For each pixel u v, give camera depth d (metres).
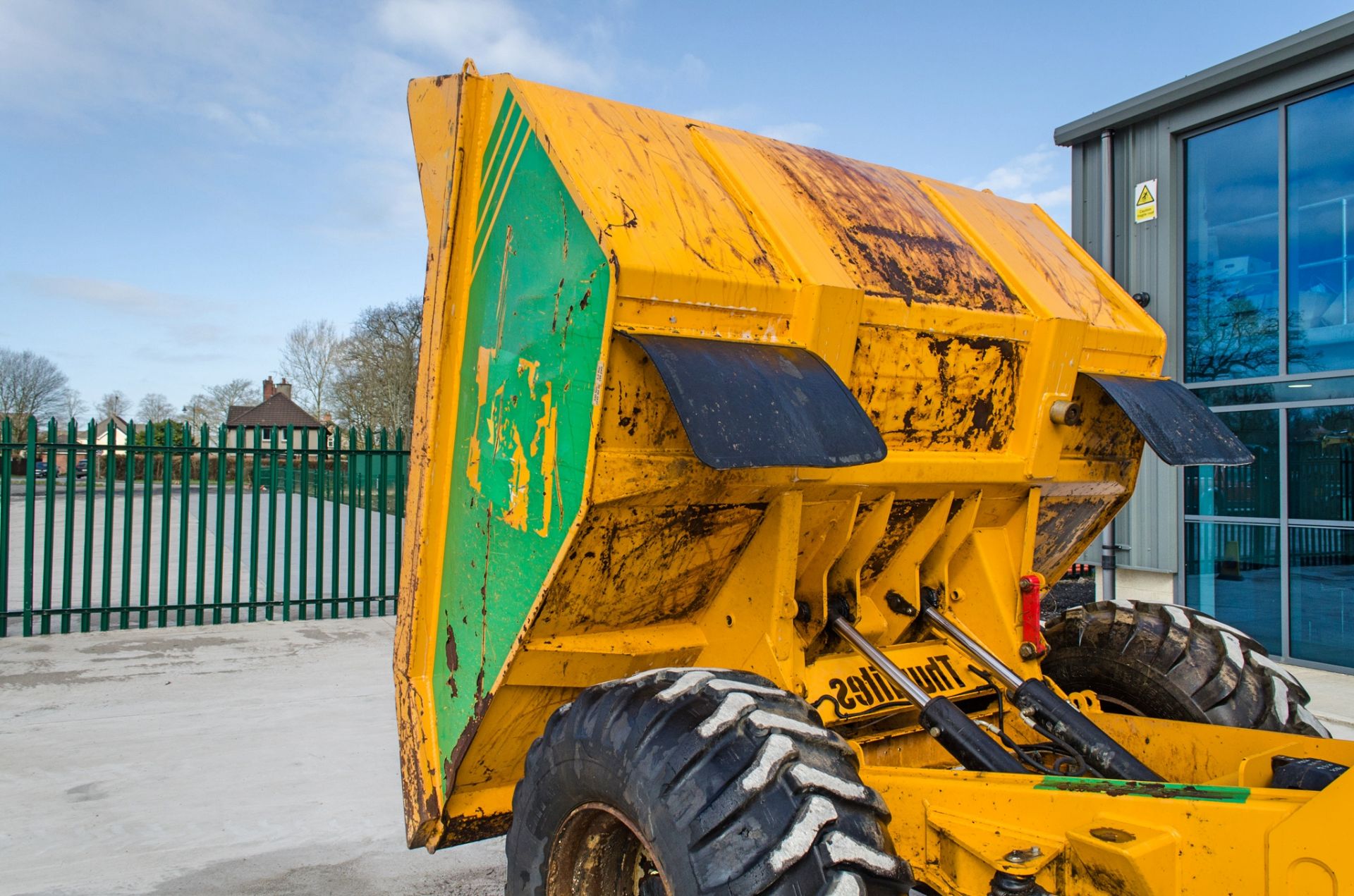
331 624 9.42
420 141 3.02
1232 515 7.84
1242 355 7.83
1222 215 7.95
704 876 1.74
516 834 2.33
